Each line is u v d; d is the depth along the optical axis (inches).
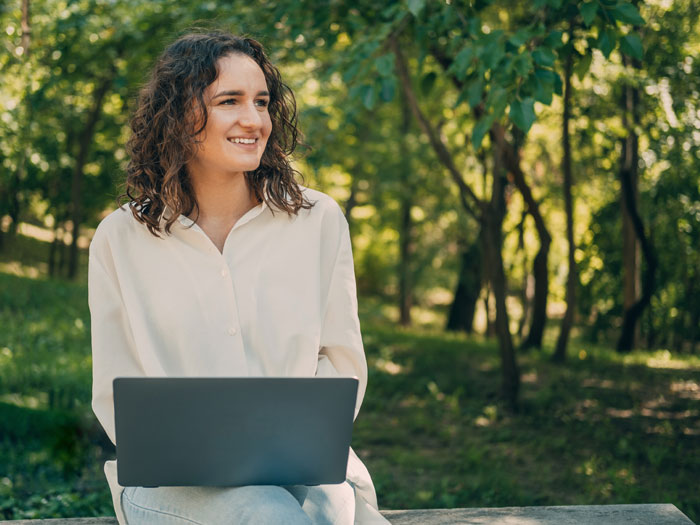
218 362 72.5
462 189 266.2
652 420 256.1
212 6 238.2
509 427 245.8
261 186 76.7
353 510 73.7
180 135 72.4
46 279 467.2
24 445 191.5
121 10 283.9
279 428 64.2
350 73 167.6
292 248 76.0
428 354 372.8
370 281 872.3
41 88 266.4
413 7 146.3
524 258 487.5
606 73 318.0
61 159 486.6
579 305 500.4
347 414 64.9
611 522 92.4
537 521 92.2
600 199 478.9
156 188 74.6
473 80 151.6
